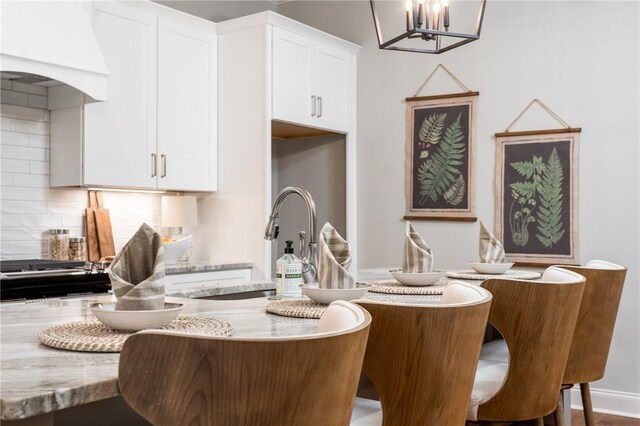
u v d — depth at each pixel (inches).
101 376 39.0
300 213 214.5
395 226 197.3
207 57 180.2
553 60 171.8
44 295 123.7
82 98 148.6
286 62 179.3
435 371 55.5
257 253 174.6
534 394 77.0
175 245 167.3
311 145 212.5
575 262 167.6
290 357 36.2
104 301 83.1
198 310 72.9
